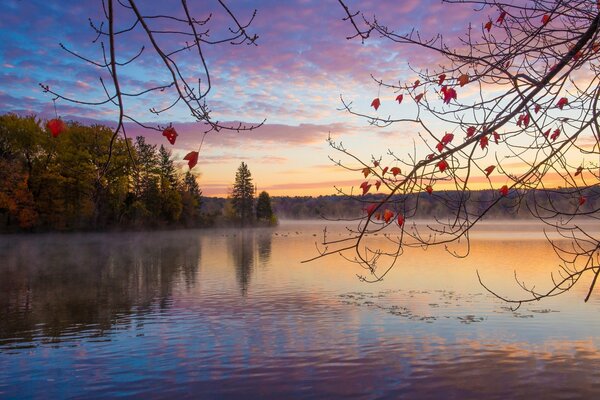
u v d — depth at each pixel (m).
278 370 11.75
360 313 18.23
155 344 14.07
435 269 32.38
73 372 11.66
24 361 12.52
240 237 80.12
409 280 27.16
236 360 12.56
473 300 20.78
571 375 11.38
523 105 3.43
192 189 100.25
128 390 10.57
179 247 53.25
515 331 15.36
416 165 3.54
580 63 3.37
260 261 38.50
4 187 53.12
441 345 13.84
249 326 16.20
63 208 58.09
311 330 15.60
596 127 3.31
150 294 22.70
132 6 2.76
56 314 18.33
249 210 128.38
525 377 11.24
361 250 48.91
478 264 35.38
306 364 12.21
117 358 12.77
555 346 13.69
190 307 19.59
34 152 55.91
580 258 38.78
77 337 14.91
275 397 10.13
